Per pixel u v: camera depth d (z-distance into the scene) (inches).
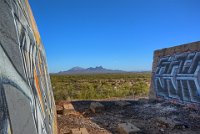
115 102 684.1
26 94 98.0
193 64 567.5
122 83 1692.9
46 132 149.6
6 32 87.6
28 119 89.2
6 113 65.1
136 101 722.2
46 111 196.9
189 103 560.4
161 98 700.7
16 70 89.6
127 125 395.5
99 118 511.5
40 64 249.3
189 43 598.5
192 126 414.9
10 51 87.2
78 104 697.6
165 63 715.4
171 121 421.1
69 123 463.5
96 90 1070.4
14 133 67.6
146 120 476.4
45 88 258.4
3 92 67.4
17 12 124.6
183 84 595.2
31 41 178.2
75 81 2208.4
